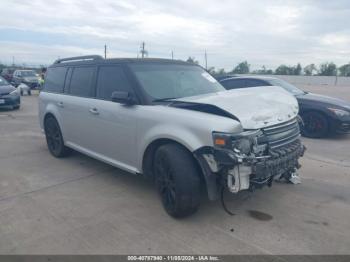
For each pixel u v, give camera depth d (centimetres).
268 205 386
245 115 318
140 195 420
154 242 308
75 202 398
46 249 297
